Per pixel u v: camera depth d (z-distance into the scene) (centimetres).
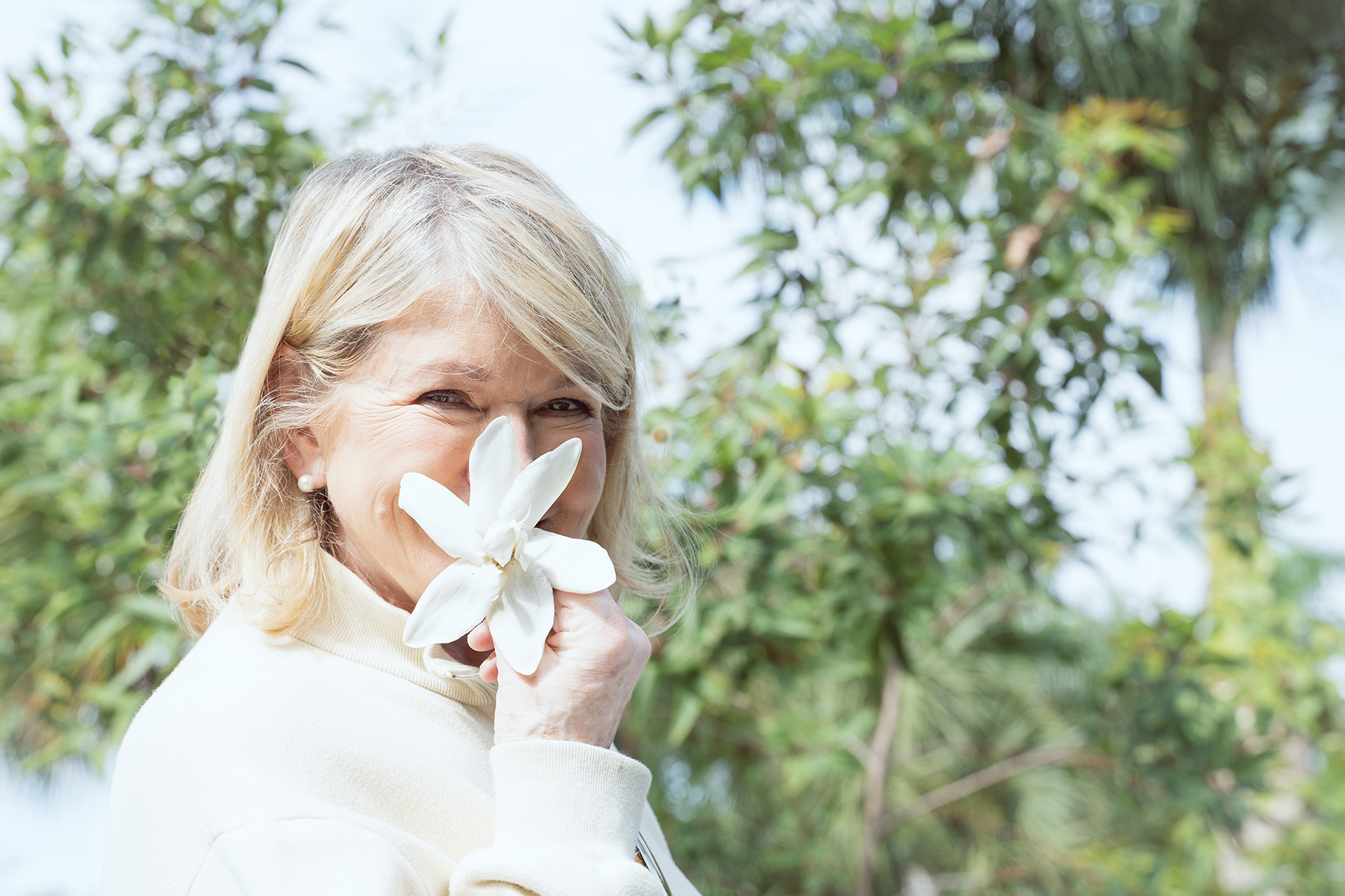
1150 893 401
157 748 64
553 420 76
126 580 234
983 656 447
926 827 448
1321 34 482
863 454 264
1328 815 425
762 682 326
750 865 396
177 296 246
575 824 65
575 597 71
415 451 72
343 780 65
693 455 230
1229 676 333
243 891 57
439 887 66
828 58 265
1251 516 312
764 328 251
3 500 260
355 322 72
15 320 285
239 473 77
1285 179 514
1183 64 470
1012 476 268
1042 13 407
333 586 75
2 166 233
